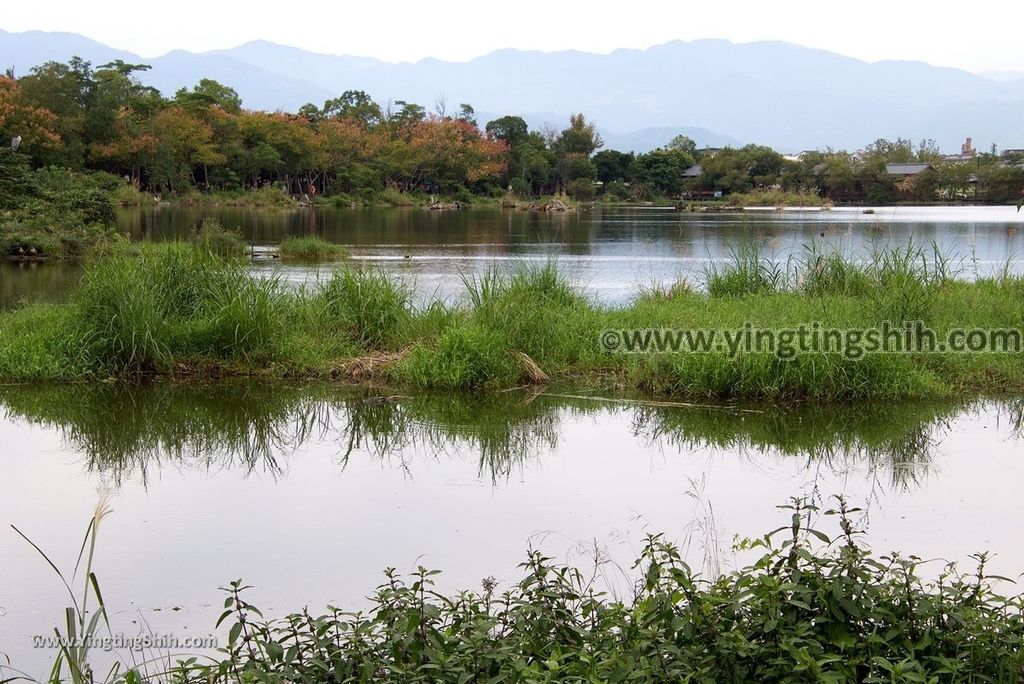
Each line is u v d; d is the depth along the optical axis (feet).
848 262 47.14
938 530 19.61
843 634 11.53
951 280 45.42
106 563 18.21
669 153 329.31
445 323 37.93
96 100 221.25
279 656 11.73
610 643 12.55
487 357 33.91
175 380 34.47
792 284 47.67
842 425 28.94
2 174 85.10
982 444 26.84
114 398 31.91
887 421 29.37
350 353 36.91
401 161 286.05
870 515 20.56
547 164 310.04
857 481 23.34
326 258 80.18
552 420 29.81
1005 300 41.11
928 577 16.89
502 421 29.68
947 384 33.12
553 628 12.96
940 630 12.10
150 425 28.96
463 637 12.23
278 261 76.59
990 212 195.52
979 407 31.24
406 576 17.25
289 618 12.67
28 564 18.15
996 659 11.73
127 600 16.61
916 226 131.23
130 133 226.79
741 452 26.14
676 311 40.01
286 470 24.59
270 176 275.59
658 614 11.86
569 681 11.37
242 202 230.89
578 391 33.37
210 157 236.84
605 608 14.19
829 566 12.28
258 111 290.56
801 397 32.12
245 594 16.75
